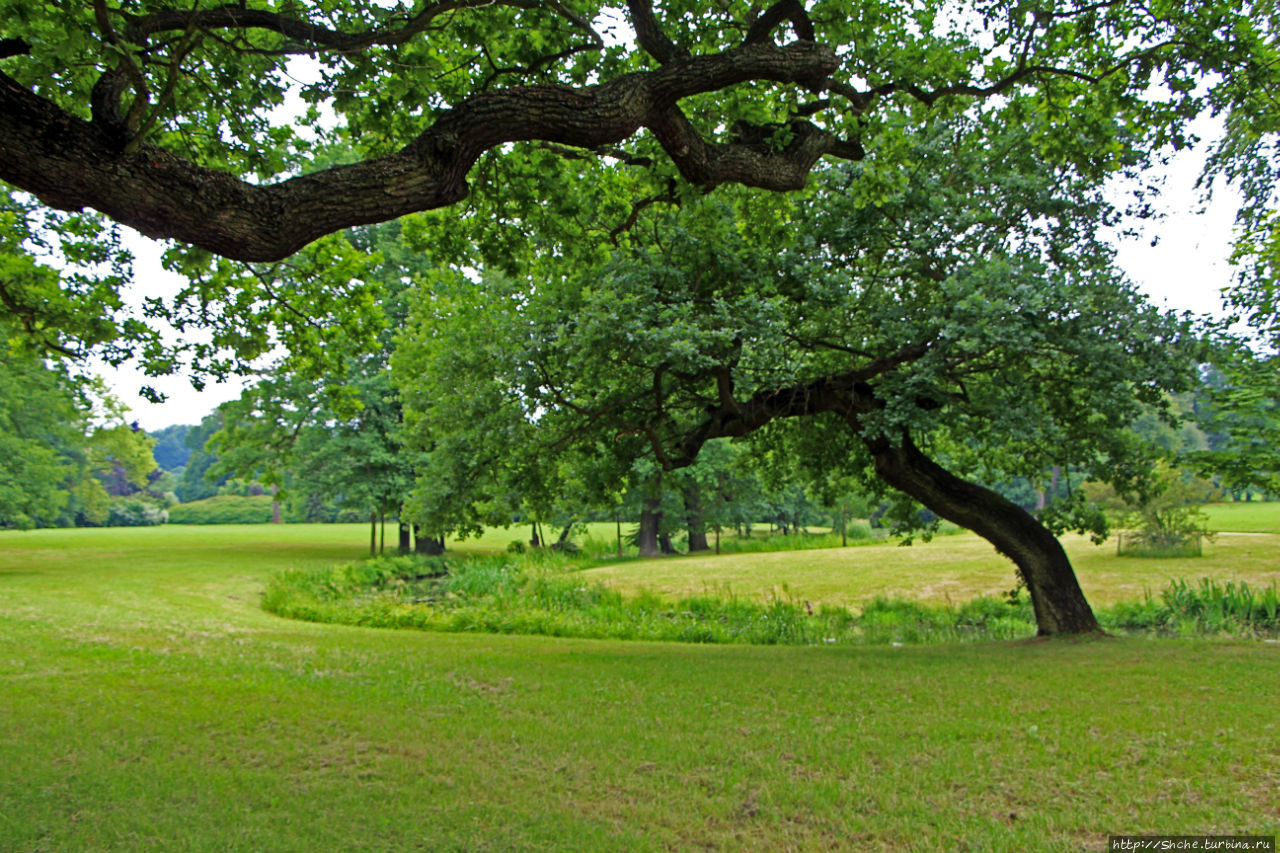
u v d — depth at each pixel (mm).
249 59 7609
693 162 6309
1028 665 9016
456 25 7676
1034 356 10961
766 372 11016
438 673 8742
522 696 7461
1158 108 8188
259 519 79062
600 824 4199
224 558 30594
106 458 42375
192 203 4328
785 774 4984
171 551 33438
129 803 4402
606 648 11977
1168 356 10320
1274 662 8727
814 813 4344
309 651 10203
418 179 4934
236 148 8461
